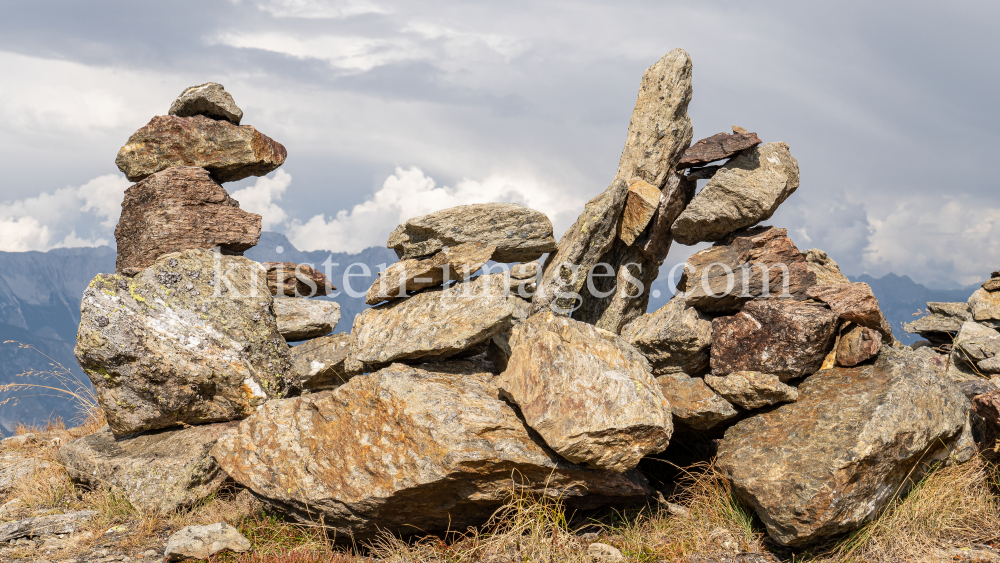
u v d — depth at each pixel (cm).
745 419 518
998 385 617
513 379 483
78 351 598
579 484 469
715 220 589
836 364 536
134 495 560
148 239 673
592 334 512
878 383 487
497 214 610
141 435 646
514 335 530
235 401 639
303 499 490
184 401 618
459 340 514
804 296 559
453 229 599
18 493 637
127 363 605
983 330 776
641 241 666
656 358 572
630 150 683
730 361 539
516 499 466
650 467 622
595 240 620
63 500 616
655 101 670
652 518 507
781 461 454
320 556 471
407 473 449
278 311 780
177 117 709
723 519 490
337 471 486
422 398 473
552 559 436
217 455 553
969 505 482
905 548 441
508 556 445
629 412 449
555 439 438
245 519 541
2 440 848
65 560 475
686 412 529
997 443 499
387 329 577
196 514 565
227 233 716
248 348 657
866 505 443
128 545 502
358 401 505
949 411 482
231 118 742
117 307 609
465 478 446
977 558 421
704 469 550
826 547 459
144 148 696
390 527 490
